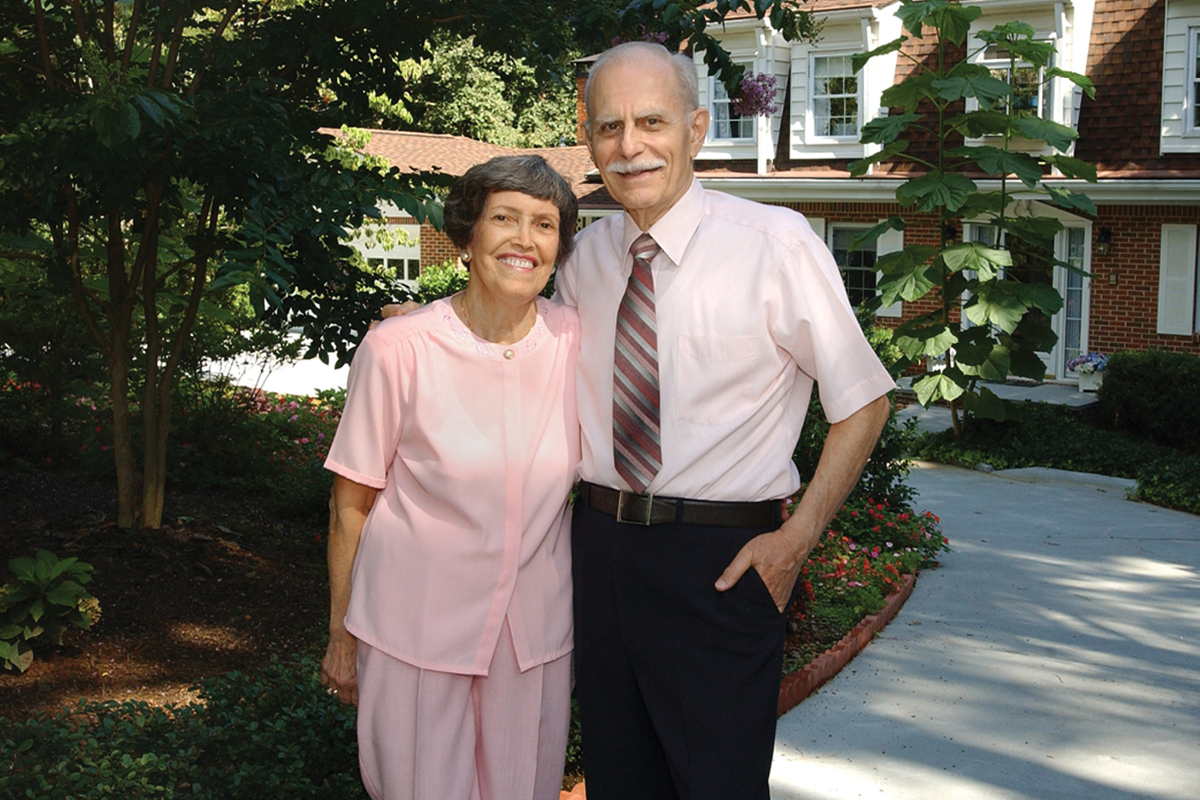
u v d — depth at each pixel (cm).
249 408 912
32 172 445
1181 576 762
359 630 256
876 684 532
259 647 489
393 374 247
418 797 251
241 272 390
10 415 769
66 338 761
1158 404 1326
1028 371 1216
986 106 1084
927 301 1661
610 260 259
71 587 440
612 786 267
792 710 495
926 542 792
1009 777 426
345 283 532
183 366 837
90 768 301
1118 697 521
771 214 248
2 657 429
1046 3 1523
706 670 248
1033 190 1143
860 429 245
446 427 248
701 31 495
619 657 258
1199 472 1059
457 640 250
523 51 559
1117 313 1542
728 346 245
